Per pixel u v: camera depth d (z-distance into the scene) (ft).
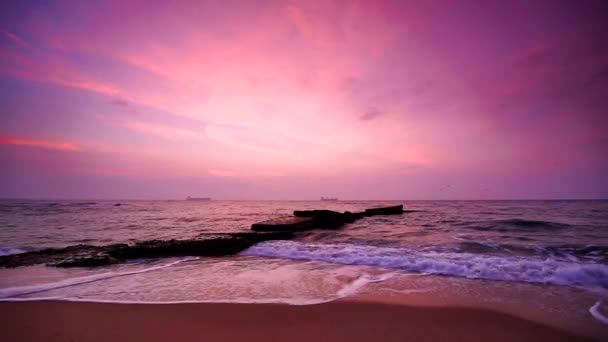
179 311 17.51
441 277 25.54
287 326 15.37
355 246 40.93
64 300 19.66
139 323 15.79
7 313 17.33
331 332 14.69
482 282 23.79
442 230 61.72
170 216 127.34
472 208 176.55
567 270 24.94
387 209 133.49
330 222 79.71
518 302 18.97
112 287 23.12
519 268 26.76
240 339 14.01
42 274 28.07
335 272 27.91
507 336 14.32
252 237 50.39
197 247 39.70
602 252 34.83
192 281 24.94
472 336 14.30
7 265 31.55
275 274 27.40
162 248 38.91
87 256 33.99
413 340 13.87
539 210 139.74
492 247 38.37
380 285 23.16
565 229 60.59
